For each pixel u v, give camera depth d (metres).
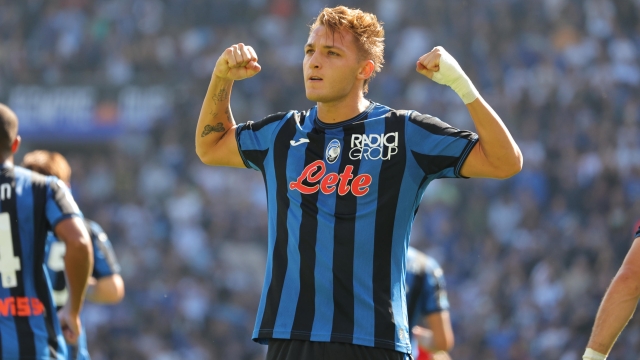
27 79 73.62
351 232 12.80
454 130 13.01
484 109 12.59
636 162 54.16
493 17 66.69
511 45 64.94
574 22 63.88
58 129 71.62
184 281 56.62
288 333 12.74
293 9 75.19
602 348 13.09
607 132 55.88
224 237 60.50
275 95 67.69
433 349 22.30
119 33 76.50
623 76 60.03
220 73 13.77
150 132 69.25
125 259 60.31
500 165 12.68
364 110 13.54
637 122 56.72
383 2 70.75
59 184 14.99
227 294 55.31
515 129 59.53
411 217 13.22
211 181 64.31
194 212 62.62
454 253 53.56
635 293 13.12
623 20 64.56
